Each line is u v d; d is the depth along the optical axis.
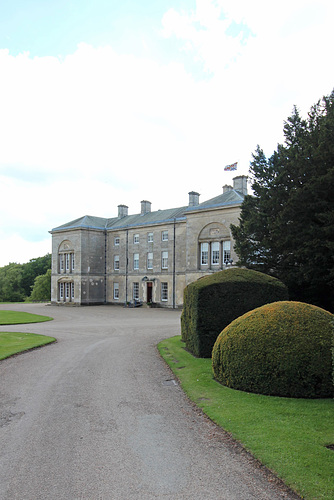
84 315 35.91
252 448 6.04
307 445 6.05
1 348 15.86
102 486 5.07
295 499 4.74
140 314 36.78
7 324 27.20
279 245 16.78
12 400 9.00
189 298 14.78
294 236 16.25
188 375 10.87
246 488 5.00
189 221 41.59
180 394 9.34
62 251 55.22
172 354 14.15
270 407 7.81
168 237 46.72
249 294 13.30
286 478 5.14
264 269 18.16
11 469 5.57
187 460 5.82
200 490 4.96
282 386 8.52
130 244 51.75
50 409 8.32
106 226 56.34
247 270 14.13
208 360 12.55
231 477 5.29
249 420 7.20
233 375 9.27
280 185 18.00
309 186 15.53
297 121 19.50
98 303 53.72
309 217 16.25
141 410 8.20
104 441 6.56
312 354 8.40
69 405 8.59
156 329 23.23
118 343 17.52
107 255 54.88
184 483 5.14
